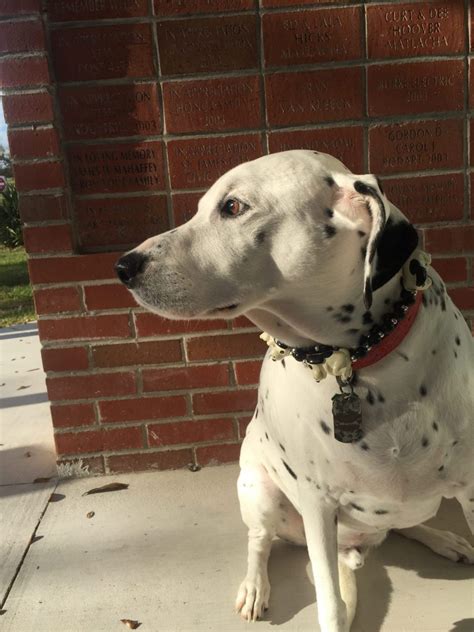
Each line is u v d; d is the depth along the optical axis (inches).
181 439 52.7
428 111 47.6
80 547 44.1
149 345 50.7
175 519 46.6
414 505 32.9
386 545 42.3
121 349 50.8
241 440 52.8
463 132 47.9
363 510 33.3
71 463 53.0
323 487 32.4
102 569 41.7
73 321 50.2
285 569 40.8
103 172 48.6
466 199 49.0
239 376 51.3
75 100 47.4
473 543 41.9
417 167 48.6
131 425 52.4
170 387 51.6
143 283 29.0
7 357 89.0
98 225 49.5
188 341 50.7
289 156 29.1
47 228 48.6
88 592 39.7
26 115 46.7
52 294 49.7
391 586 38.5
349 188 27.3
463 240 49.5
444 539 40.8
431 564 40.2
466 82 47.1
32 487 52.1
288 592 38.7
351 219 27.4
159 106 47.5
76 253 49.7
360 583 39.0
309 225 27.6
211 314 29.8
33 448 59.0
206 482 51.1
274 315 30.3
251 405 52.0
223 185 29.2
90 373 51.3
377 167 48.6
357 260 28.0
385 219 26.1
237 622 36.6
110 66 46.9
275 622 36.5
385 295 28.7
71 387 51.5
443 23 46.2
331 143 48.2
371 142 48.1
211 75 47.1
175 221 49.5
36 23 45.2
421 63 46.8
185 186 48.9
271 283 28.8
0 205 210.5
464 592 37.6
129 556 42.8
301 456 32.0
